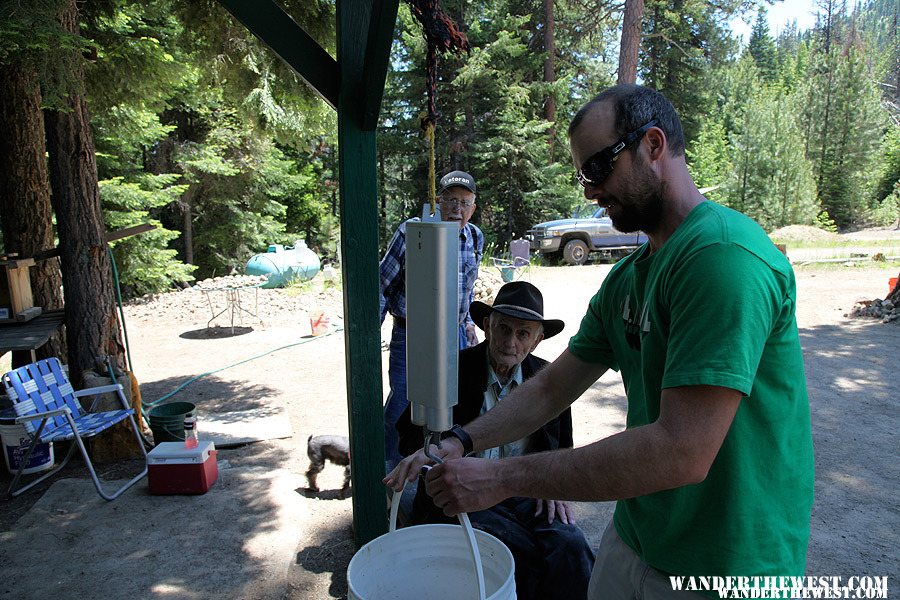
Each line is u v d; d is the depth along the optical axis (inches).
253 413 205.8
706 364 41.6
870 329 301.6
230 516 133.3
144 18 277.9
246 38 206.2
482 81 742.5
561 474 44.7
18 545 122.6
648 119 47.8
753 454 47.0
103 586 109.2
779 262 45.3
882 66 1978.3
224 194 703.7
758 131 990.4
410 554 57.6
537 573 86.3
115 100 229.9
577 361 63.6
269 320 381.1
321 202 925.8
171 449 146.2
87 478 157.2
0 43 114.1
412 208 812.6
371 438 108.2
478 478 46.4
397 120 794.8
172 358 297.0
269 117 232.5
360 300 104.7
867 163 1179.3
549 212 811.4
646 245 55.6
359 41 97.3
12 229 195.3
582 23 823.7
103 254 175.0
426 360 43.5
